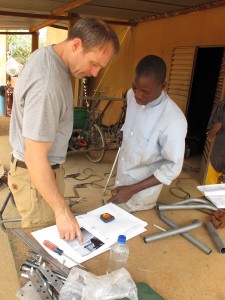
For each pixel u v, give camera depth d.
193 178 3.96
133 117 1.64
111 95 6.53
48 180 1.03
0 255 2.11
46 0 4.05
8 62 10.30
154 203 1.73
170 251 1.15
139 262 1.06
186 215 1.45
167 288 0.96
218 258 1.14
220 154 3.14
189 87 4.54
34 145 1.00
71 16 5.01
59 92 1.04
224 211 1.43
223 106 3.17
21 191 1.37
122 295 0.85
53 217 1.42
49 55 1.05
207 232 1.32
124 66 6.23
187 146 4.82
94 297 0.83
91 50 1.00
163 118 1.45
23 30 8.60
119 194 1.50
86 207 2.94
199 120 5.27
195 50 4.37
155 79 1.32
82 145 4.17
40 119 0.99
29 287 0.90
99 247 1.10
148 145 1.52
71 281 0.87
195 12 4.36
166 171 1.42
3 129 5.95
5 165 3.80
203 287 0.99
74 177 3.69
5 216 2.60
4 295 1.77
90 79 7.13
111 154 4.69
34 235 1.14
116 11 4.86
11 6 4.71
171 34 4.90
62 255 1.04
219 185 1.73
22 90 1.04
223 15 3.89
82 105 6.81
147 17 5.38
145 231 1.25
